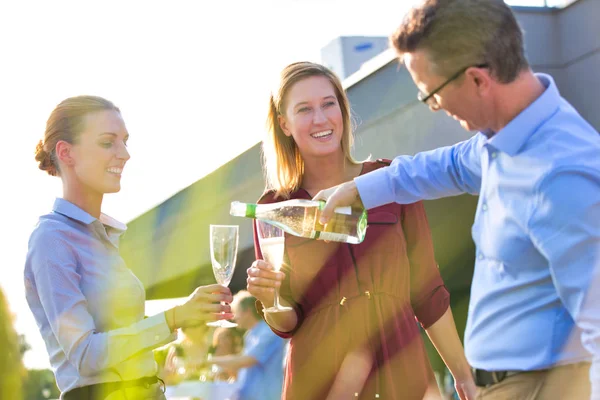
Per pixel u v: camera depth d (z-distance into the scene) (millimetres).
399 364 2314
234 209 2330
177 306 2277
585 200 1477
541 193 1518
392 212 2398
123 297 2426
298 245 2404
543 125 1581
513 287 1617
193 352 4250
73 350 2230
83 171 2416
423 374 2336
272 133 2562
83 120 2416
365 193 2078
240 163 5438
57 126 2430
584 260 1472
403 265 2389
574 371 1550
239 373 4176
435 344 2518
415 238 2455
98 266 2377
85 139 2412
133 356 2254
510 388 1624
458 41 1578
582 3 4602
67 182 2449
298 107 2424
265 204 2461
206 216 5902
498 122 1641
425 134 4273
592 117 4598
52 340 2367
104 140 2422
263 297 2307
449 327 2490
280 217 2340
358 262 2354
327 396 2336
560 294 1513
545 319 1575
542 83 1683
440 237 5480
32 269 2312
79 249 2352
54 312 2244
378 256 2355
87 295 2342
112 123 2441
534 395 1587
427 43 1606
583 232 1471
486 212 1677
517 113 1614
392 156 4512
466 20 1573
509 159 1606
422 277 2475
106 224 2523
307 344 2383
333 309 2363
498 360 1644
